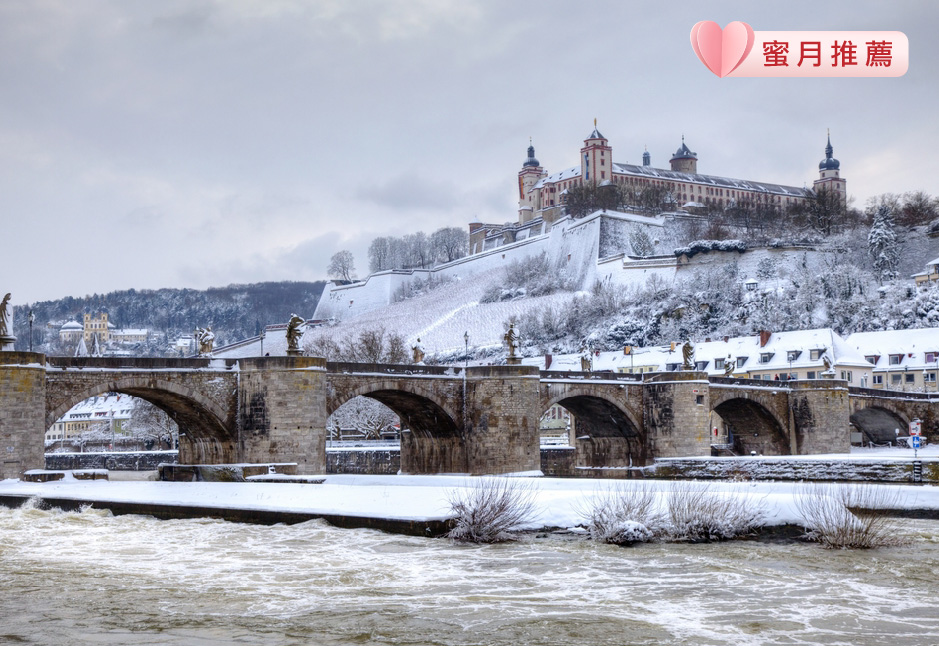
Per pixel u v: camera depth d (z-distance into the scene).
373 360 177.88
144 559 42.72
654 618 31.45
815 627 30.28
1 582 37.59
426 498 52.34
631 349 193.12
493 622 30.98
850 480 83.94
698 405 118.81
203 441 92.62
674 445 118.06
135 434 189.88
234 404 89.06
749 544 45.19
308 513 51.34
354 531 48.78
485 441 102.69
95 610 32.78
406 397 100.50
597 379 116.62
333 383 92.56
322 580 37.69
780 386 137.00
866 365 174.00
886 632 29.75
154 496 58.84
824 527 44.69
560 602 33.69
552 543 45.41
